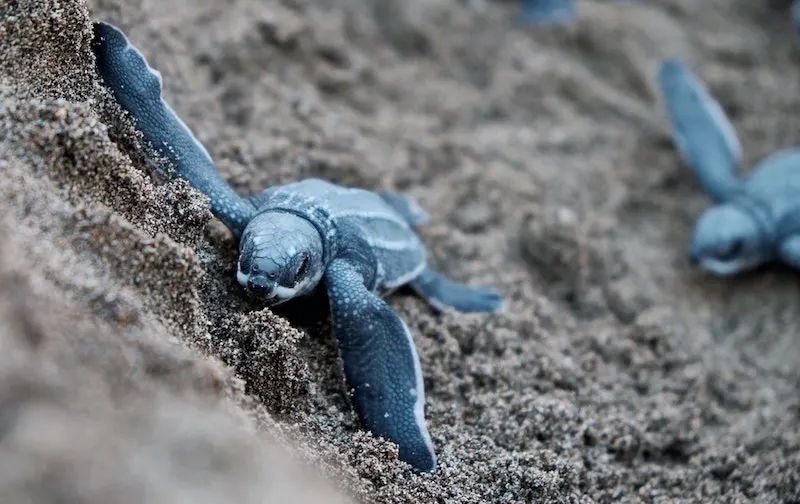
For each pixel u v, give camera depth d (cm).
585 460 33
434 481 30
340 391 31
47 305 25
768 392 38
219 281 30
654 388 37
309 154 39
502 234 41
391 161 42
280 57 43
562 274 41
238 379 28
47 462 22
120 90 30
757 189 43
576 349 37
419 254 34
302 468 26
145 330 26
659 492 33
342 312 30
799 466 33
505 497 30
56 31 29
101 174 28
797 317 41
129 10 36
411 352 30
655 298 41
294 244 29
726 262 42
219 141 37
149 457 23
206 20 41
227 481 23
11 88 28
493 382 34
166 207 30
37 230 26
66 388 23
